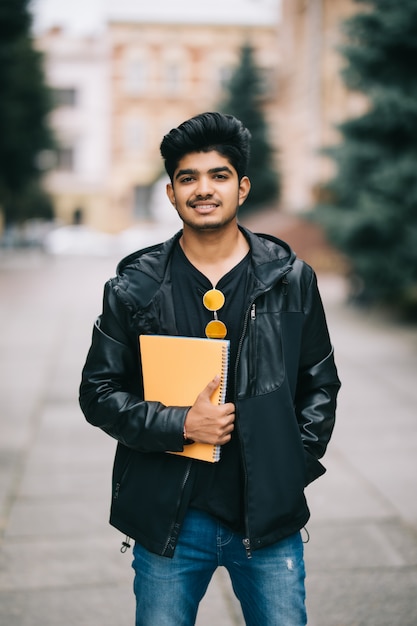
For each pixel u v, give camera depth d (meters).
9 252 32.12
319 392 1.82
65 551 3.45
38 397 6.89
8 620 2.83
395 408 6.32
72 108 46.22
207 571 1.77
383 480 4.43
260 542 1.68
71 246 34.44
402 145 12.15
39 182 35.44
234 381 1.69
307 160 27.58
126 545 1.87
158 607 1.73
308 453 1.76
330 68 25.31
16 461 4.89
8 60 17.78
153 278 1.75
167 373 1.70
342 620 2.83
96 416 1.73
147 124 45.78
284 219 20.80
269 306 1.72
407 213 11.60
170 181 1.77
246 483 1.67
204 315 1.74
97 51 45.81
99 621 2.84
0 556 3.39
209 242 1.74
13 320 12.46
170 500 1.70
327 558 3.35
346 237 11.91
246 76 27.56
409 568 3.24
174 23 44.34
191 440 1.67
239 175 1.73
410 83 11.84
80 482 4.46
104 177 46.72
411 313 12.26
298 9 28.95
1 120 20.58
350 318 12.39
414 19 11.42
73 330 11.43
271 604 1.72
